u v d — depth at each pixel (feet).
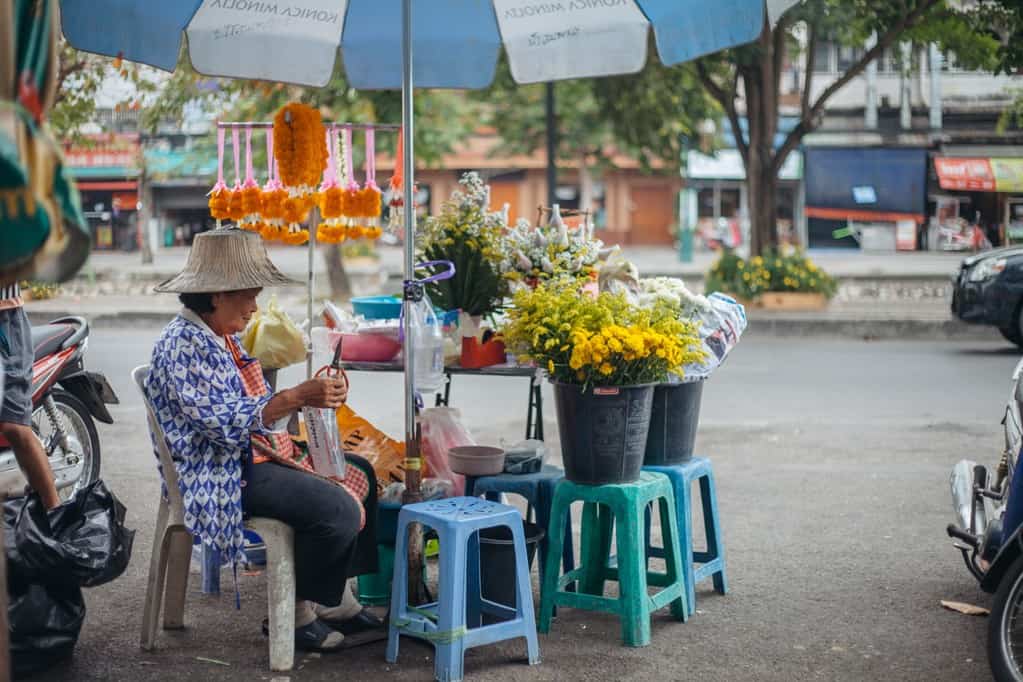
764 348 44.32
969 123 104.12
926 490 21.57
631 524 13.47
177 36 16.07
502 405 31.24
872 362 39.81
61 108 36.37
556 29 17.74
